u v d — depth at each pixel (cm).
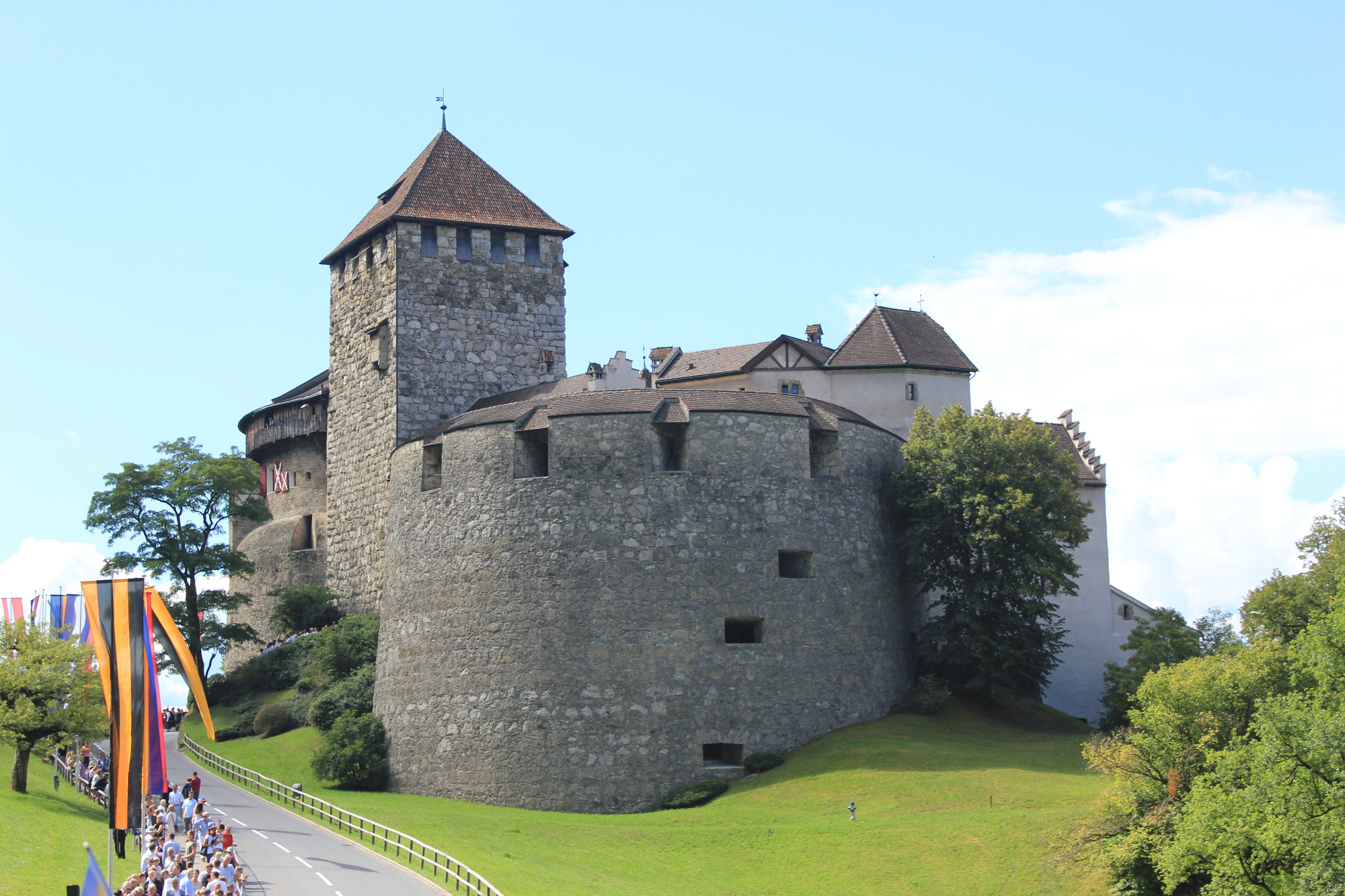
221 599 8394
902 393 7706
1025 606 6406
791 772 5775
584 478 6178
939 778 5372
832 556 6366
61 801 5316
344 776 6347
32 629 5500
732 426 6272
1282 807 3794
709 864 4759
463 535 6378
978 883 4397
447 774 6175
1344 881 3662
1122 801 4300
